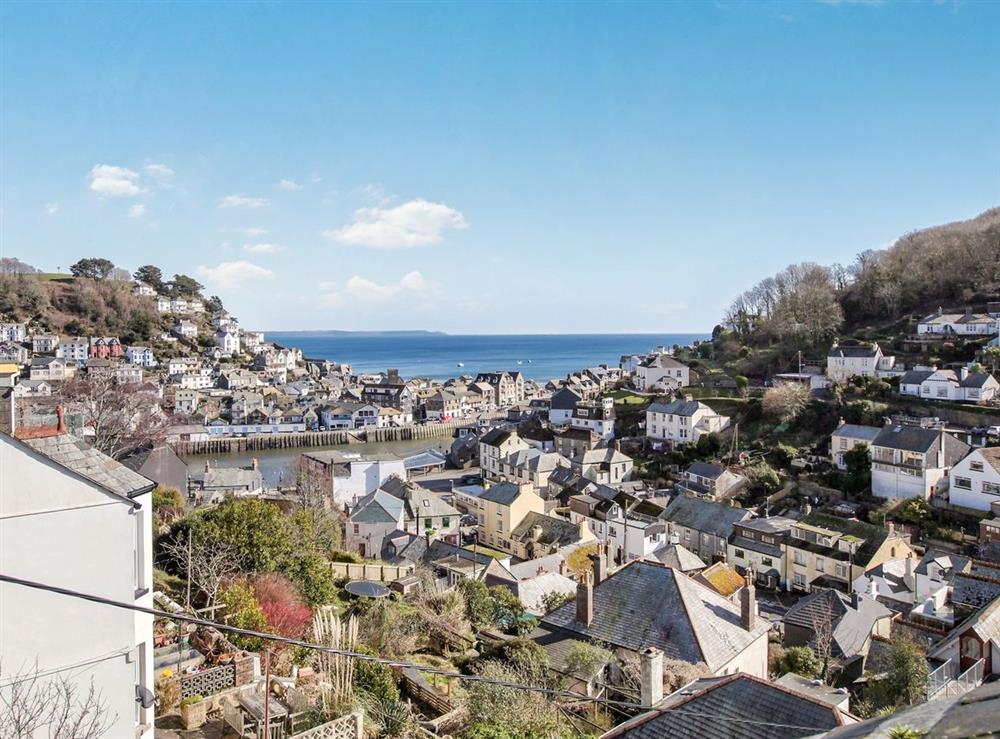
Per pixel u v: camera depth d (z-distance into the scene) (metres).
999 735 3.66
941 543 59.81
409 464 108.12
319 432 138.38
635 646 25.55
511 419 144.88
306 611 24.75
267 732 14.57
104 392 70.50
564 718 20.72
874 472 72.25
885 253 140.62
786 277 140.62
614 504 73.75
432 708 21.81
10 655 11.62
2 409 12.70
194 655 20.34
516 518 68.25
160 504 39.19
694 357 144.25
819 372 108.31
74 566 12.25
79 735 11.91
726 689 16.69
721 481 78.38
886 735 4.51
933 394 87.19
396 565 46.34
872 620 36.47
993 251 117.62
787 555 58.06
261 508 30.45
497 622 32.88
